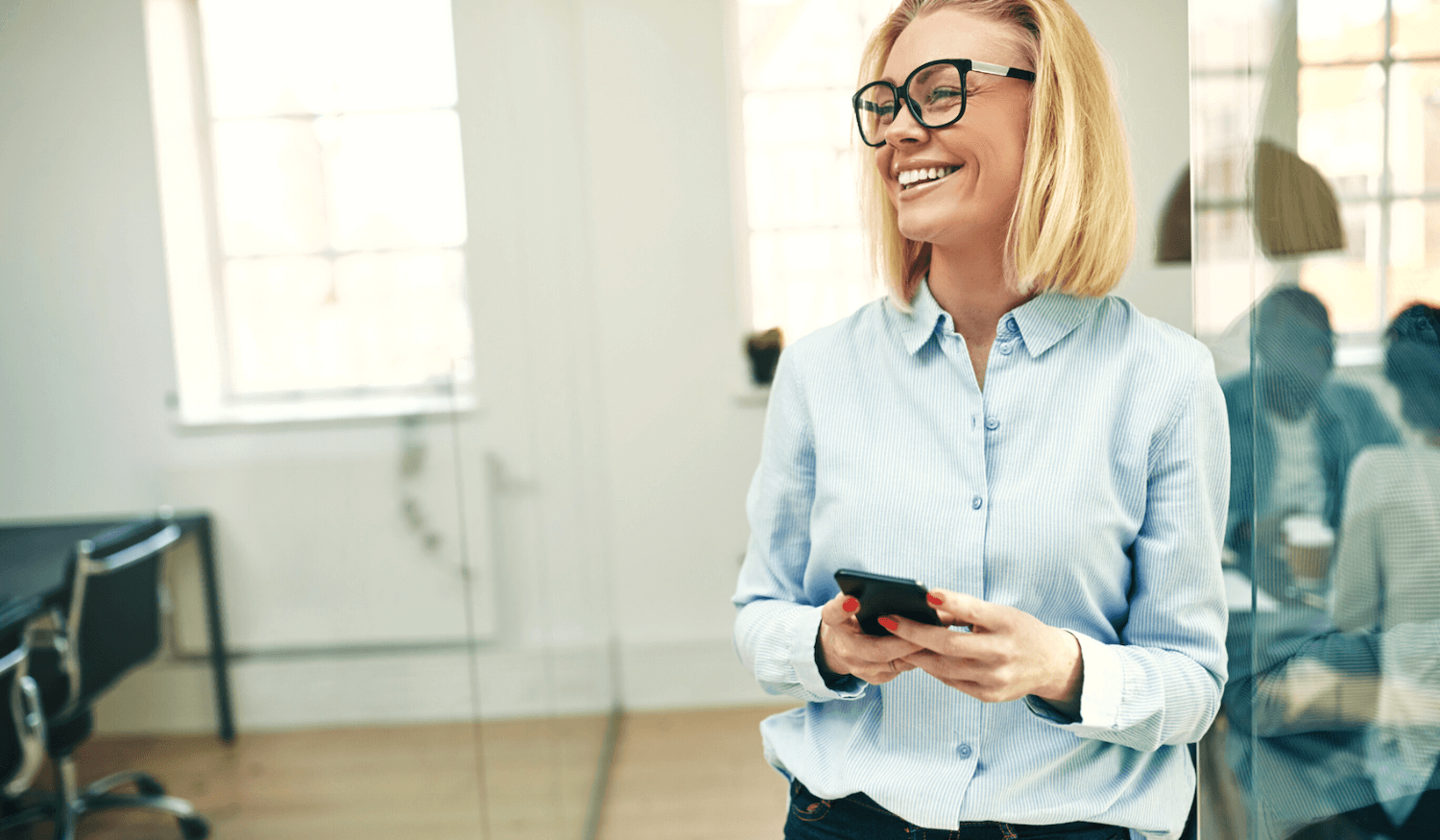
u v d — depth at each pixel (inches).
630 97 124.3
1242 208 30.4
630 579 129.9
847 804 28.4
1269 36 29.0
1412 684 29.1
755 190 129.5
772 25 127.3
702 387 127.9
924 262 28.5
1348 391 29.1
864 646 23.8
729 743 116.8
